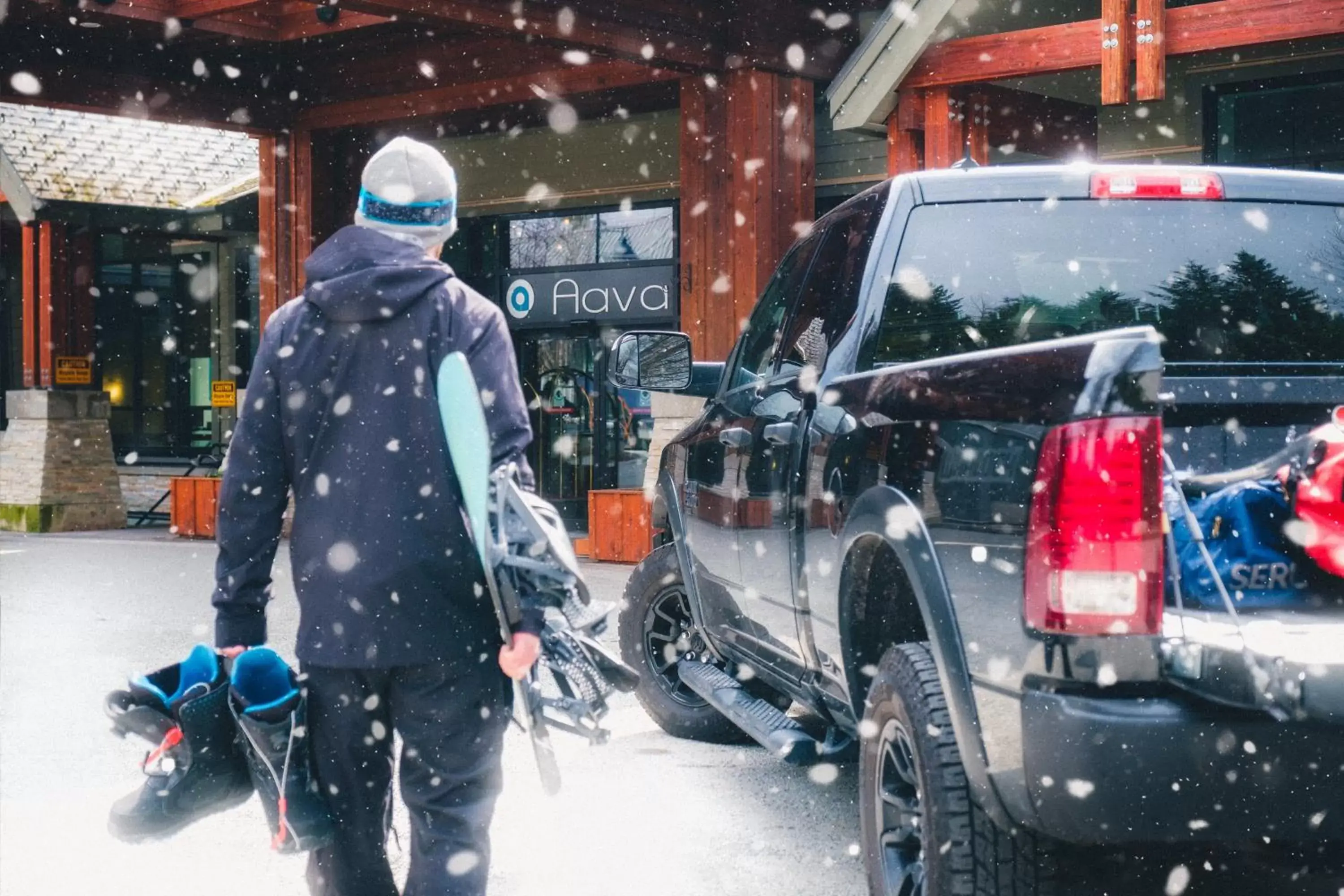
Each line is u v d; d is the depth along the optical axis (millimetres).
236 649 2904
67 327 19172
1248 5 9758
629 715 6719
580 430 17000
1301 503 3152
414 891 2797
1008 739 2885
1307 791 2711
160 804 2801
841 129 11641
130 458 17078
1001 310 4227
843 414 3957
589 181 16500
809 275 4871
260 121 15859
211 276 22078
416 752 2826
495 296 17328
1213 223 4289
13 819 4938
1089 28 10344
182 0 12938
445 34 14547
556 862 4402
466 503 2646
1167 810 2717
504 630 2672
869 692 3596
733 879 4242
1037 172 4309
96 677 7633
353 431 2805
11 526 18984
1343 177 4375
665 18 12258
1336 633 2789
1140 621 2766
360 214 2949
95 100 14617
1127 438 2787
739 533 4957
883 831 3510
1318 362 4156
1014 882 3066
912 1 10828
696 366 5812
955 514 3131
